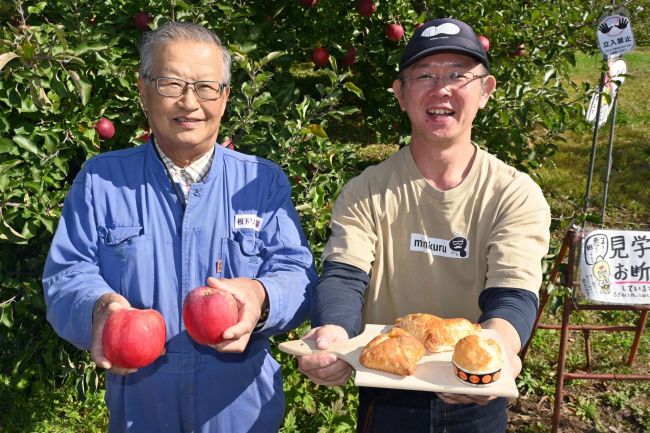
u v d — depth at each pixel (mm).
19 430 3529
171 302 1877
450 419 2049
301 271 1955
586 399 3990
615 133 9406
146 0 3439
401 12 4086
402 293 2029
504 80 4074
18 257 3479
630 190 7211
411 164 2002
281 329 1857
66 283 1812
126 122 3266
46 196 3002
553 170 7691
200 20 3377
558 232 6062
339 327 1775
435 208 1966
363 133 8141
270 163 2049
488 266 1885
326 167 3375
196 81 1748
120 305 1688
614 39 4312
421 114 1922
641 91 12523
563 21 4309
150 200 1890
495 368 1483
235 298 1701
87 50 2863
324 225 3074
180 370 1899
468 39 1885
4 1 3111
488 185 1949
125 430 1963
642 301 3389
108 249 1872
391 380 1529
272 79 4008
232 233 1924
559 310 4867
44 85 2875
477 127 4059
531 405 3953
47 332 3623
